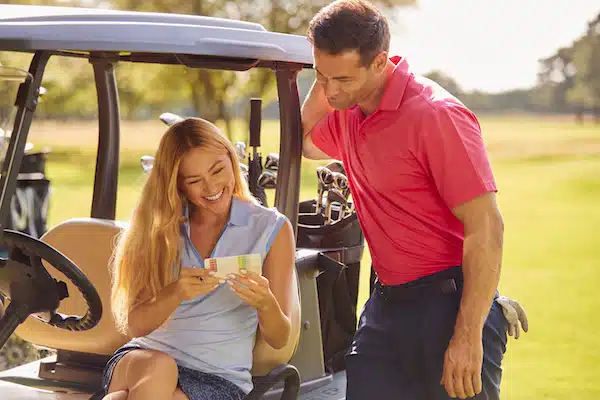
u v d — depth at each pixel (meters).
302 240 3.47
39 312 2.41
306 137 2.96
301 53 2.80
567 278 8.64
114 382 2.53
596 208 14.70
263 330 2.58
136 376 2.47
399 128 2.42
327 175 3.47
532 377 5.24
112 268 3.02
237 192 2.71
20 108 2.31
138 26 2.44
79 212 11.62
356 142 2.56
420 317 2.48
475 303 2.32
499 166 21.75
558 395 4.86
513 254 10.21
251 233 2.67
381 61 2.40
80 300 3.10
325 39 2.34
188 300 2.63
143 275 2.64
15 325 2.38
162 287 2.64
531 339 6.26
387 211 2.52
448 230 2.47
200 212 2.70
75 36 2.36
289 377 2.69
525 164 22.12
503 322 2.52
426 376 2.47
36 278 2.36
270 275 2.68
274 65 2.92
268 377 2.61
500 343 2.51
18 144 2.29
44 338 3.13
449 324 2.44
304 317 3.20
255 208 2.71
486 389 2.45
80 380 3.10
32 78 2.33
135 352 2.53
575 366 5.50
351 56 2.34
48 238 3.11
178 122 2.63
